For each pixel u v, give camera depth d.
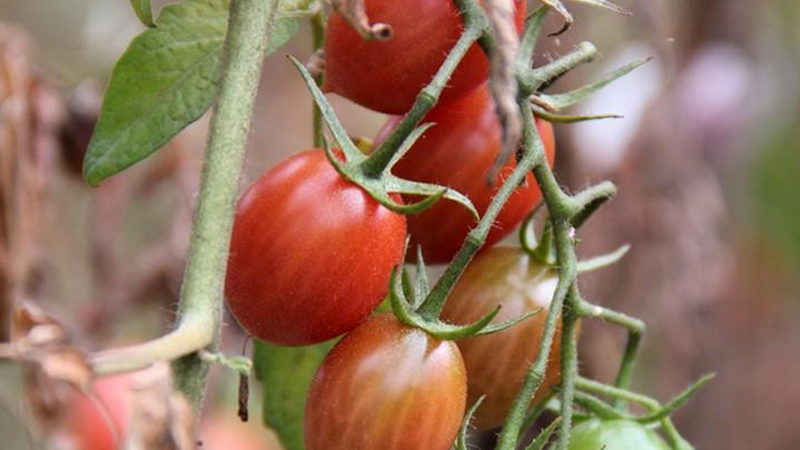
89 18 0.64
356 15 0.33
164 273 0.52
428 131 0.36
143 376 0.29
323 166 0.34
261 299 0.33
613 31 0.65
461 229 0.36
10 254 0.45
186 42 0.36
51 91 0.49
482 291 0.36
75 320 0.52
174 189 0.53
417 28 0.34
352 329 0.34
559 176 0.59
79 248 0.55
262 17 0.32
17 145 0.46
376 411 0.33
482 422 0.37
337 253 0.33
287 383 0.39
